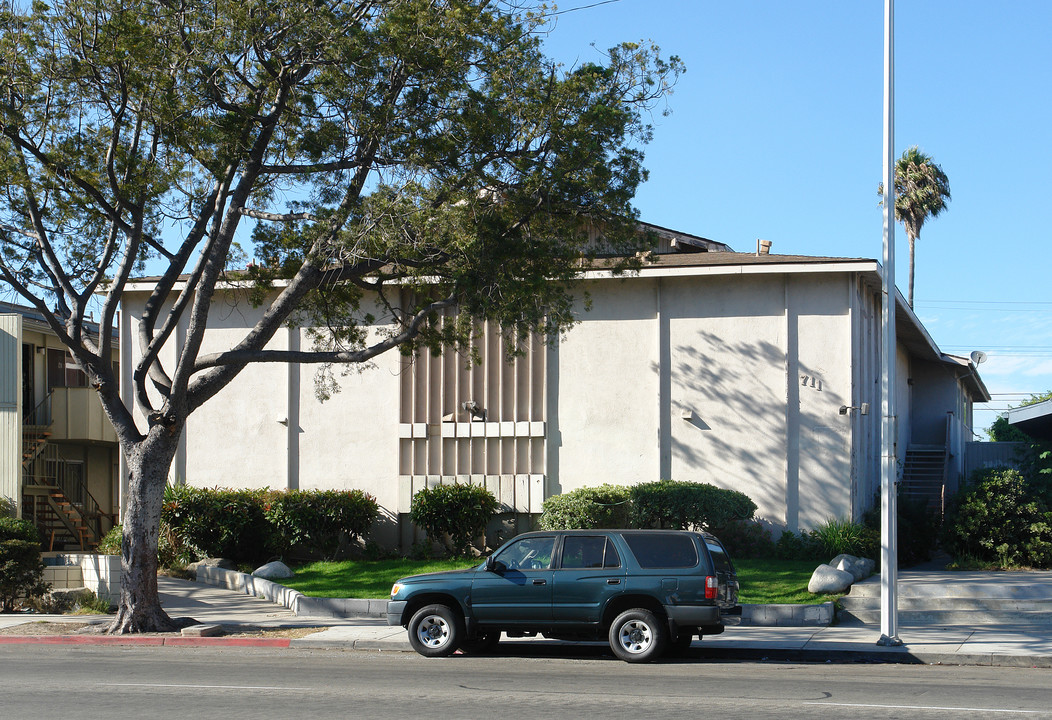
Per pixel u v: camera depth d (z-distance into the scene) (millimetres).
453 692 10930
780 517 22828
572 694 10781
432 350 19094
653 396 23953
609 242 17625
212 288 17016
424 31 15844
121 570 19375
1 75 15703
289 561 24922
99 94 16188
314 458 26156
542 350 24797
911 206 52719
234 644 16078
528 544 14398
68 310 18094
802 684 11578
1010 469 24188
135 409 27266
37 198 17906
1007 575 20703
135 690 11086
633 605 13836
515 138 16875
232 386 26922
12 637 16594
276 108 16375
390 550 25250
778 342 23234
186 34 15695
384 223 15969
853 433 22719
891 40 14820
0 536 20750
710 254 25469
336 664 13531
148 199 16906
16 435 26094
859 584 18953
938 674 12648
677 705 10039
